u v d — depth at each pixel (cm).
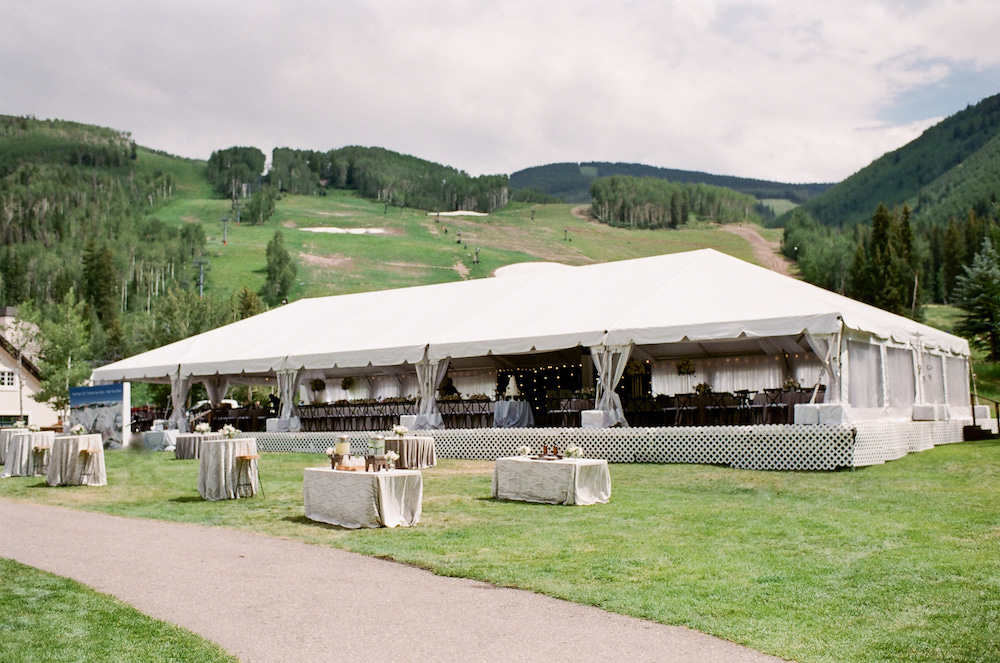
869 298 6078
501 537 815
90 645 481
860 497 1049
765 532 828
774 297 1550
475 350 1719
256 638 500
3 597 585
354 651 477
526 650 482
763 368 1955
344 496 905
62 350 3359
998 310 4391
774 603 582
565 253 13575
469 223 16888
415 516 915
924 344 1944
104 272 9181
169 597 595
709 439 1405
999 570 653
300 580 651
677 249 15050
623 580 644
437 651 479
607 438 1508
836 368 1360
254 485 1157
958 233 8750
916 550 733
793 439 1326
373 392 2627
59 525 930
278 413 2406
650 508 986
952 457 1434
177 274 10912
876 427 1397
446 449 1694
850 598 591
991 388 3912
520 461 1065
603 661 465
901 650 487
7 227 13562
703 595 602
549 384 2247
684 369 1950
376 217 16950
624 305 1705
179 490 1248
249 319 2628
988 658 470
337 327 2208
